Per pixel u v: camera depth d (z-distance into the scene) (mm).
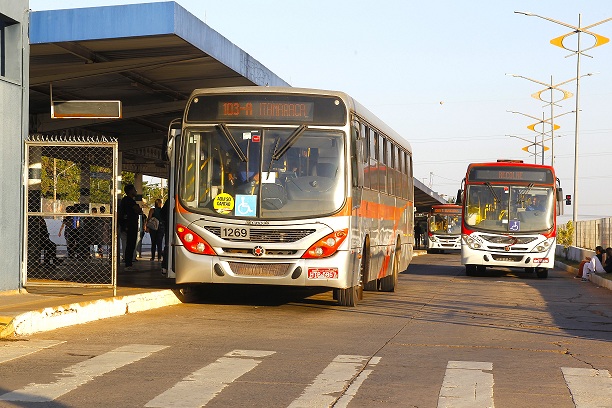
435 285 26891
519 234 32500
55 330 12797
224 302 18172
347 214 15984
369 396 8523
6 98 15883
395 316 16328
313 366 10141
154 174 39125
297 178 15977
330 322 14930
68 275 20578
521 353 11789
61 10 18797
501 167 33125
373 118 19438
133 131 29188
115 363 9953
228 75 22875
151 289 17375
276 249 15797
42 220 20109
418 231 81625
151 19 18516
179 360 10273
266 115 16203
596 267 32406
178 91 24625
